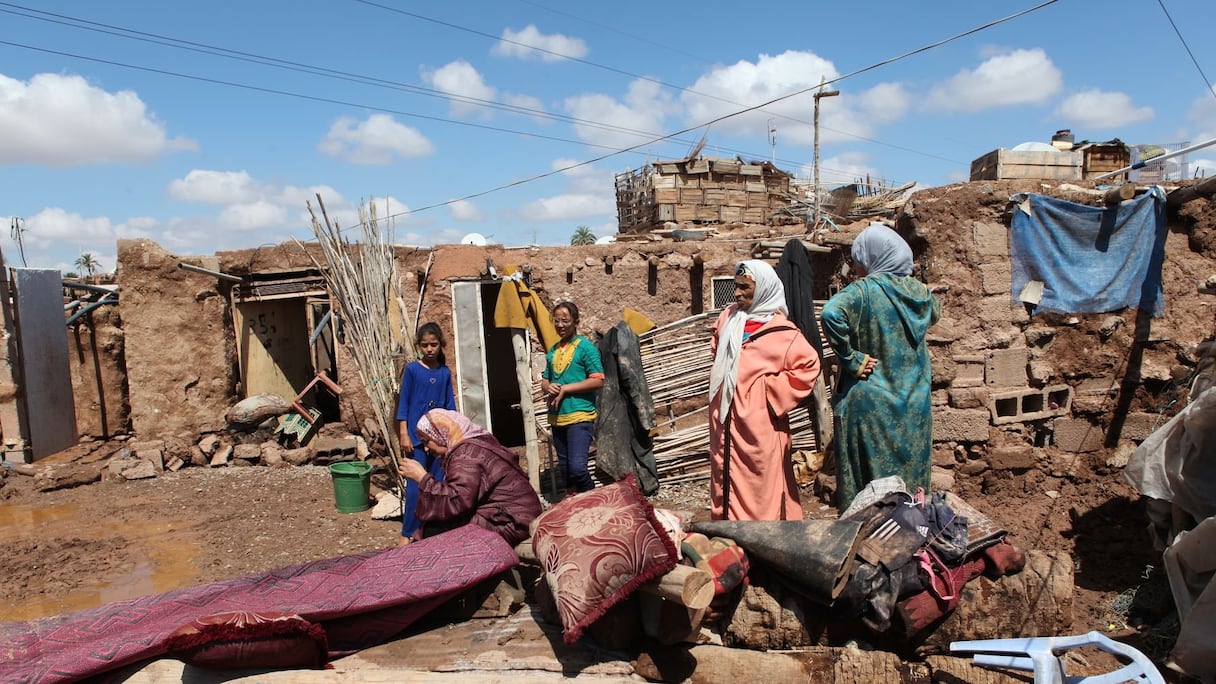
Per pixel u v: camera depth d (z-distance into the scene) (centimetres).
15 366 941
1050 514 570
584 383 592
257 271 1018
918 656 336
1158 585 449
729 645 346
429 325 554
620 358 683
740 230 1327
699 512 583
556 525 342
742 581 347
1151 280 598
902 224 644
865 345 438
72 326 1059
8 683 307
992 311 602
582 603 309
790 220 2075
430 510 399
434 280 950
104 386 1079
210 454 944
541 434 816
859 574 331
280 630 322
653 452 730
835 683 312
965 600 331
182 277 970
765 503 423
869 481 437
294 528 682
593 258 1046
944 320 605
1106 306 598
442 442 418
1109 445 603
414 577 362
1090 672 378
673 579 310
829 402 702
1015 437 603
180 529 691
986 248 600
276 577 371
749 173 2594
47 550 639
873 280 437
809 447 752
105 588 555
